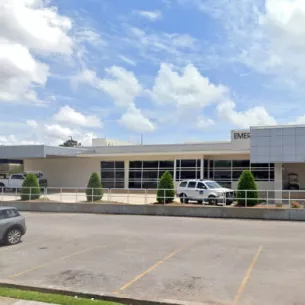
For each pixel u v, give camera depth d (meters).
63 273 10.22
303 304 7.61
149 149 39.75
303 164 35.09
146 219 23.06
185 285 8.95
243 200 24.30
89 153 41.19
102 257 12.20
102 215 25.70
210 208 23.95
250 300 7.85
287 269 10.36
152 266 10.86
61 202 28.50
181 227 19.28
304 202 25.09
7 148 37.94
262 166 35.31
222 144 36.59
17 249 13.93
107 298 7.93
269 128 28.50
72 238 16.23
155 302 7.61
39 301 7.46
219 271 10.21
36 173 43.41
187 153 37.00
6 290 8.30
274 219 22.42
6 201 29.80
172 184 27.00
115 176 41.88
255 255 12.23
